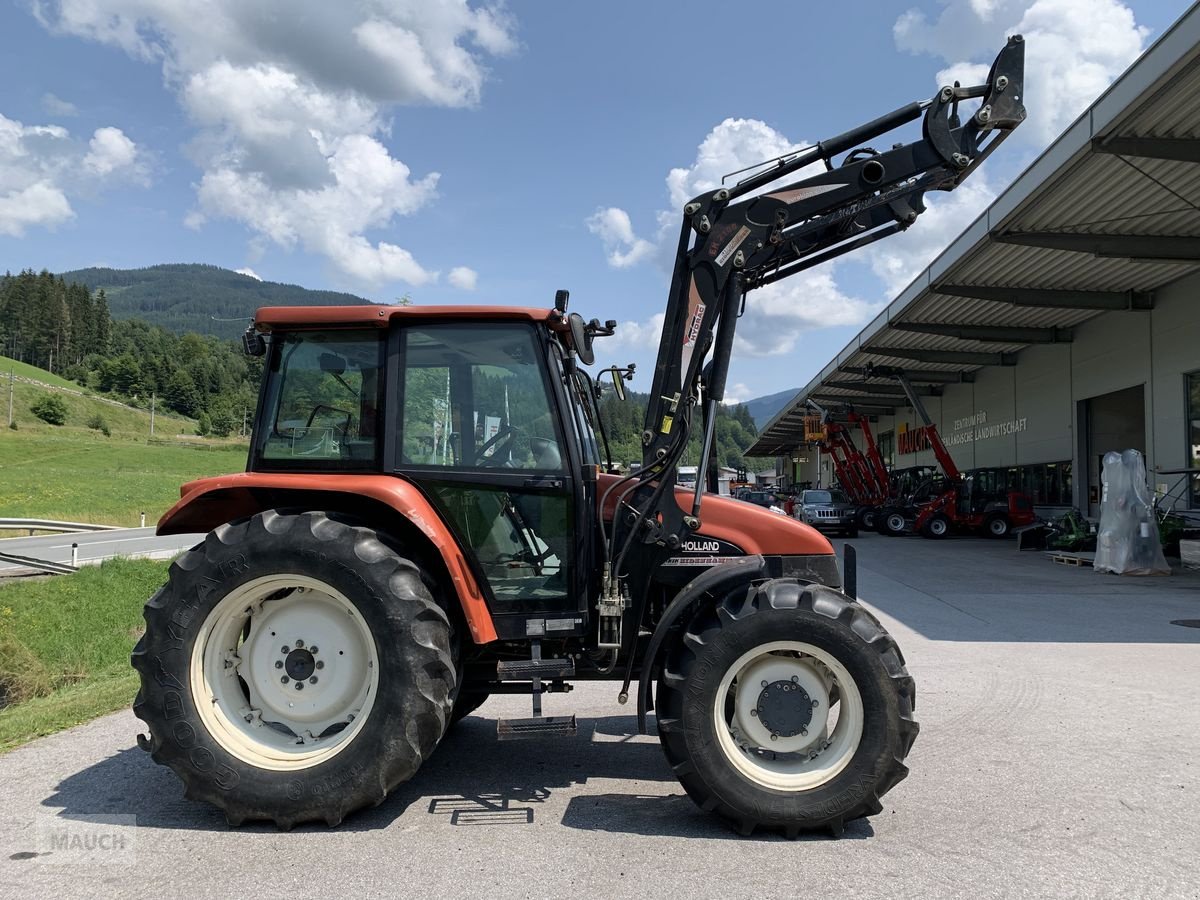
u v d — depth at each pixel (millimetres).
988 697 5781
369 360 4031
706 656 3510
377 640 3572
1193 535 15578
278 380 4082
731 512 4207
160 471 60375
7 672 6625
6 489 39344
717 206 4117
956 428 31172
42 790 4023
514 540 3980
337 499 3984
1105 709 5457
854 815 3428
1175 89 10234
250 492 4039
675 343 4090
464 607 3740
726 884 2998
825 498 27203
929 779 4137
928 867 3143
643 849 3318
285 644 3783
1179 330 18031
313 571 3613
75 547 13164
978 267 17125
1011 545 21688
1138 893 2932
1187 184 12945
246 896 2908
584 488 4039
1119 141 11508
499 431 4012
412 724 3514
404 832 3498
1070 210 14023
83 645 8773
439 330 4039
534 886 2980
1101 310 19812
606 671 4051
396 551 3762
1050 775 4191
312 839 3426
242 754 3594
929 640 8055
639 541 4027
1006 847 3326
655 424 4066
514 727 3633
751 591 3643
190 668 3627
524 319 4012
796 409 44062
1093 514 21906
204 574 3662
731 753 3506
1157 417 18766
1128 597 11180
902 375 26766
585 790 4020
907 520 26578
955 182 4199
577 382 4484
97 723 5285
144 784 4105
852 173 4109
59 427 101375
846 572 4449
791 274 4348
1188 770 4258
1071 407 22578
